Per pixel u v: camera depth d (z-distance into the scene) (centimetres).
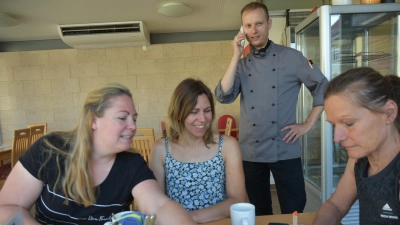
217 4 339
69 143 101
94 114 95
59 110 467
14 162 320
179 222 89
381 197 79
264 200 177
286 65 163
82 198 95
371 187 81
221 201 125
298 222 104
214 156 132
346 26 206
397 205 76
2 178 308
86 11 346
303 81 163
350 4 197
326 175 205
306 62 159
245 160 177
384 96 71
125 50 457
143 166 107
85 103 97
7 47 467
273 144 165
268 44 166
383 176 78
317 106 158
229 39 465
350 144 75
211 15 382
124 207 105
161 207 95
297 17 301
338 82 75
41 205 101
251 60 171
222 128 428
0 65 462
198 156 132
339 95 74
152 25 422
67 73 461
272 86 164
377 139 73
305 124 159
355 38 212
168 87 462
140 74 461
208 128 134
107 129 94
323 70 201
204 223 108
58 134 107
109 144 96
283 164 164
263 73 166
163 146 135
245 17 162
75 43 421
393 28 211
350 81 73
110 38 412
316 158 241
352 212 203
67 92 464
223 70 463
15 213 67
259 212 176
